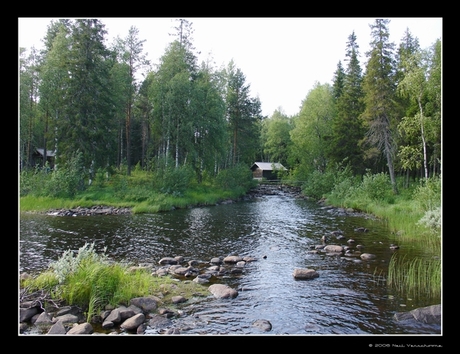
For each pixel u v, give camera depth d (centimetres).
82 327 567
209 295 761
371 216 2102
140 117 4656
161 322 616
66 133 2694
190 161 3300
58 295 674
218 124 3534
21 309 605
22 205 2098
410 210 1916
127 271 825
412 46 3478
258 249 1220
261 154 8106
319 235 1484
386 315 666
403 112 2953
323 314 670
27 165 3494
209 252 1173
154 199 2467
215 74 3853
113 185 2856
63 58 3033
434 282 803
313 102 4647
